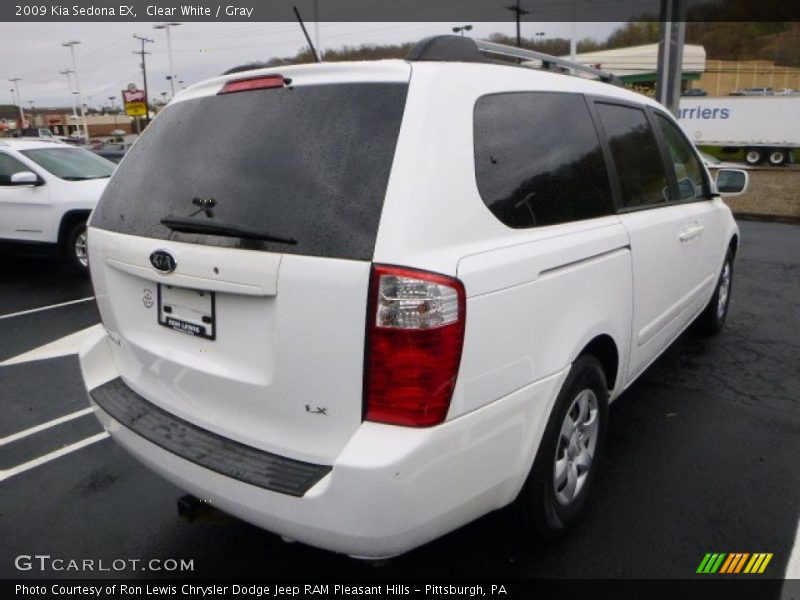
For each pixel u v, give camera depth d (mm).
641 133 3498
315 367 1980
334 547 1970
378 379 1917
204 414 2330
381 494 1877
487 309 2059
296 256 1983
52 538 2957
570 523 2824
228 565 2750
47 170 8477
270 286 2012
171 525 3041
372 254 1903
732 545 2797
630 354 3191
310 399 2014
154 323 2490
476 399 2062
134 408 2564
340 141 2080
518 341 2211
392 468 1868
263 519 2062
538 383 2332
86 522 3072
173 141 2547
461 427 2020
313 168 2080
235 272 2082
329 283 1927
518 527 2637
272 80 2340
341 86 2184
